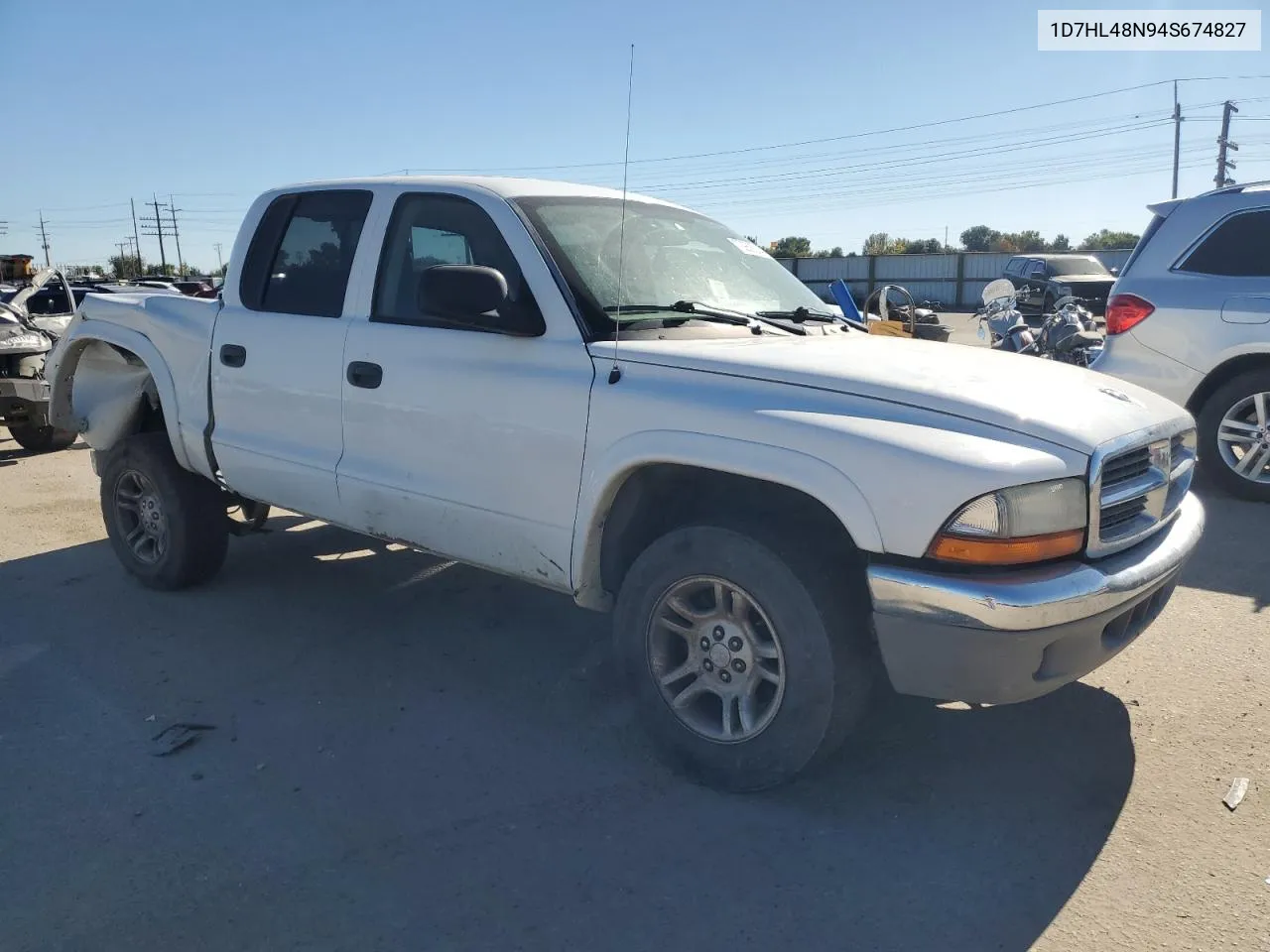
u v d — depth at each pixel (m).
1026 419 2.88
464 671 4.26
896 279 41.72
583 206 4.03
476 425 3.68
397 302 4.05
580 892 2.77
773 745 3.11
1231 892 2.74
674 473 3.33
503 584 5.36
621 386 3.32
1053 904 2.70
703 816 3.14
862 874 2.84
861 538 2.84
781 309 4.20
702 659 3.29
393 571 5.57
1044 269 22.95
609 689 4.08
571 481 3.44
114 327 5.21
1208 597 4.92
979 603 2.71
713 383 3.20
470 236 3.85
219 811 3.18
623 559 3.54
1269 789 3.24
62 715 3.86
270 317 4.47
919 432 2.85
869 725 3.72
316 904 2.73
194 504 5.02
